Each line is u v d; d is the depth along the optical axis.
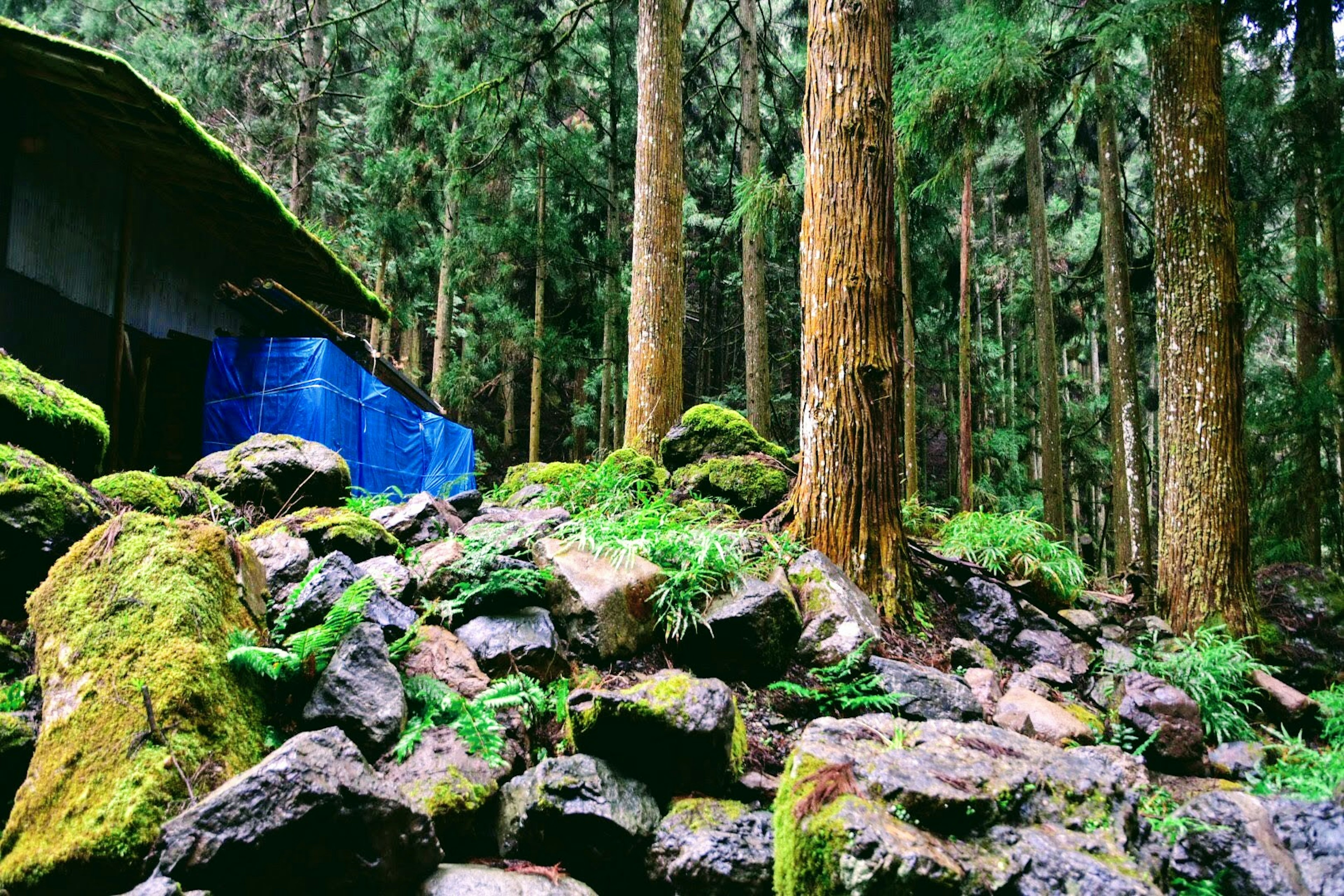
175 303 8.72
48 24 15.51
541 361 15.59
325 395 8.23
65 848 2.09
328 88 15.47
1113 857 2.34
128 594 2.79
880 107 4.97
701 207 22.27
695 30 18.70
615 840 2.62
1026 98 7.24
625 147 17.77
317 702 2.76
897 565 4.70
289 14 14.98
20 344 6.25
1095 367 23.72
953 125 7.68
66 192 6.73
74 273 6.89
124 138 6.86
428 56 13.94
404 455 10.68
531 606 3.85
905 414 10.80
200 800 2.29
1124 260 10.31
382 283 15.66
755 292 12.78
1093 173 18.42
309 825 2.12
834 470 4.73
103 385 7.30
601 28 15.95
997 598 5.04
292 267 10.44
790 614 3.94
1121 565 10.72
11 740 2.51
